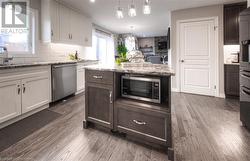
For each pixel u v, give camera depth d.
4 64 2.71
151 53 11.39
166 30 8.20
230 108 3.30
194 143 1.96
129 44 9.52
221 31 4.18
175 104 3.59
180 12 4.60
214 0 3.90
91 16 5.29
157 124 1.79
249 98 2.16
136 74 2.05
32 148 1.85
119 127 2.07
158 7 4.38
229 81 4.12
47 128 2.36
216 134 2.18
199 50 4.45
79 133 2.23
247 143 1.94
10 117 2.38
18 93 2.51
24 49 3.45
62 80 3.68
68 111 3.10
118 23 6.39
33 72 2.82
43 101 3.10
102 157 1.70
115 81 2.08
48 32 3.69
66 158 1.67
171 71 1.75
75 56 4.93
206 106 3.44
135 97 2.08
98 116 2.27
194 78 4.57
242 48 2.34
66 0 3.87
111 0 3.87
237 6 4.00
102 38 7.56
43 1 3.67
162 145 1.85
